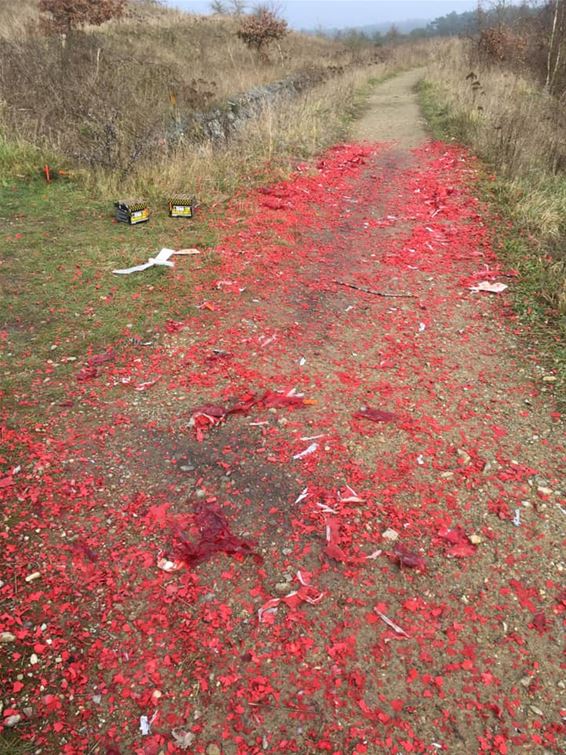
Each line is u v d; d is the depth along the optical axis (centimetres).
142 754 204
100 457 330
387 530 291
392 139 1173
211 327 469
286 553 279
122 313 481
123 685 224
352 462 334
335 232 696
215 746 207
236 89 1237
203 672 229
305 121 1109
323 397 388
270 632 244
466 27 2598
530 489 321
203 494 308
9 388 380
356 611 254
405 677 230
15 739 206
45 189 730
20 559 269
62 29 1184
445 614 255
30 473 315
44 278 528
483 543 288
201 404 377
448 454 344
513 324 490
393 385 405
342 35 3816
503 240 658
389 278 575
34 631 240
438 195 813
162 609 252
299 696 222
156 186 757
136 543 280
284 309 506
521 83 1391
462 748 209
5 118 840
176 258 588
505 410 385
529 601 262
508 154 901
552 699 225
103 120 848
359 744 209
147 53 1298
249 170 869
